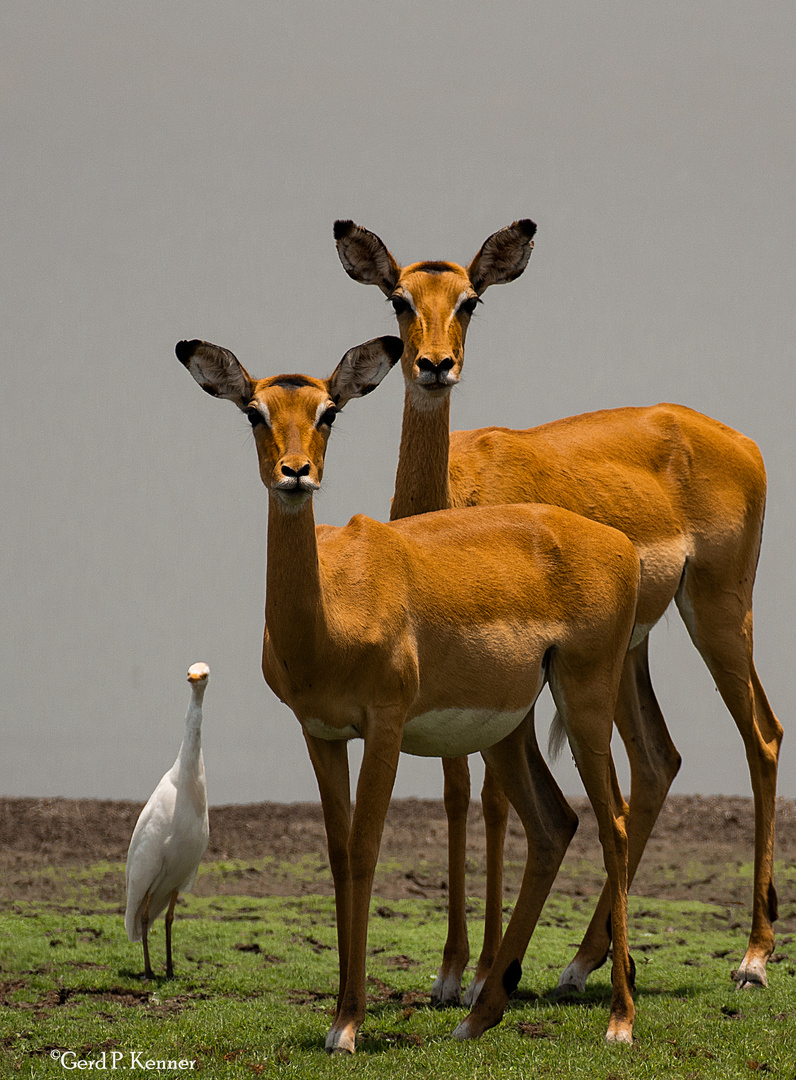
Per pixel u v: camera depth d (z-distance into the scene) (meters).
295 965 31.94
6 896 40.72
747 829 55.44
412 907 40.16
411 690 24.11
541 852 26.31
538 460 31.28
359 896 23.36
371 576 24.08
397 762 23.89
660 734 32.50
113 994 29.28
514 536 26.08
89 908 39.19
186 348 23.70
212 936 35.28
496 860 28.59
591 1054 22.84
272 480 22.92
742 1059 22.98
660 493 32.00
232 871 46.19
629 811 32.25
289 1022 26.05
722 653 32.31
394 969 31.56
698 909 40.59
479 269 32.56
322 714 23.81
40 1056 23.44
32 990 29.08
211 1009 27.33
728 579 32.53
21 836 51.16
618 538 26.84
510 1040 23.92
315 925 37.38
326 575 23.58
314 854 49.69
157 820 30.62
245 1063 22.25
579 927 37.50
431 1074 21.41
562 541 26.20
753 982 29.84
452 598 24.78
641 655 32.53
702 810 59.25
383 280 32.00
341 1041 23.06
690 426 33.22
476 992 27.84
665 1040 24.30
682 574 32.44
